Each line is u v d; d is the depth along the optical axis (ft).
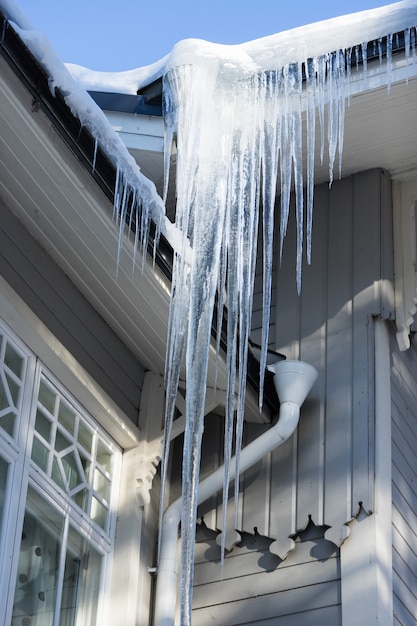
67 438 21.33
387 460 24.04
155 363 23.94
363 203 27.02
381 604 22.26
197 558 24.49
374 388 24.70
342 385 24.98
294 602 23.09
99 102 24.95
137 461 23.07
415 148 26.50
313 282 26.63
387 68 23.76
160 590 22.67
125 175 19.89
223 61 23.54
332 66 24.07
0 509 18.92
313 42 23.79
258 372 24.04
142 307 22.29
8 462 19.33
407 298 26.11
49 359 20.94
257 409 24.52
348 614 22.33
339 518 23.35
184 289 21.25
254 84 23.67
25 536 19.51
